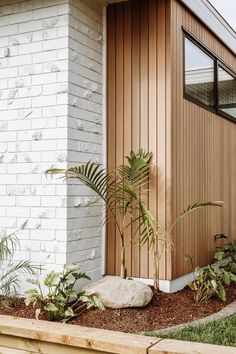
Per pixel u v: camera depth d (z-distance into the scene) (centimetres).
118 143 471
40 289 386
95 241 457
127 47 470
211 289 421
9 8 452
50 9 430
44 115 428
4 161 449
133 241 455
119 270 462
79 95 436
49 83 427
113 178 463
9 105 448
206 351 239
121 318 356
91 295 381
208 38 569
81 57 440
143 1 463
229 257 573
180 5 475
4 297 414
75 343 263
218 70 614
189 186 500
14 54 448
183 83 484
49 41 429
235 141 711
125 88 469
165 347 245
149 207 448
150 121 454
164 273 439
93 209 454
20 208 438
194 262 510
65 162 415
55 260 415
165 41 450
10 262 438
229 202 671
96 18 468
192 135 513
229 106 675
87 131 447
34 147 432
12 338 288
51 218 420
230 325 342
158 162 448
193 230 512
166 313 375
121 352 250
